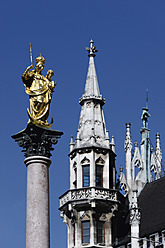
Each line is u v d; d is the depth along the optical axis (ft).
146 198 248.73
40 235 165.78
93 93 257.96
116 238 238.68
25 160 173.27
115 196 242.58
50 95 179.11
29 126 174.70
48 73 182.39
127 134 261.85
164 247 220.23
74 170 248.73
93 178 242.37
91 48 267.18
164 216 230.07
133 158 260.42
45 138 174.91
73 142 252.01
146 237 227.81
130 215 234.58
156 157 266.98
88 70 264.72
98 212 240.94
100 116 255.29
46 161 173.27
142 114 266.77
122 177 256.32
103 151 247.29
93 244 236.22
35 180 170.60
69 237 244.22
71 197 241.55
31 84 180.24
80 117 257.14
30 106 177.58
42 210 168.14
